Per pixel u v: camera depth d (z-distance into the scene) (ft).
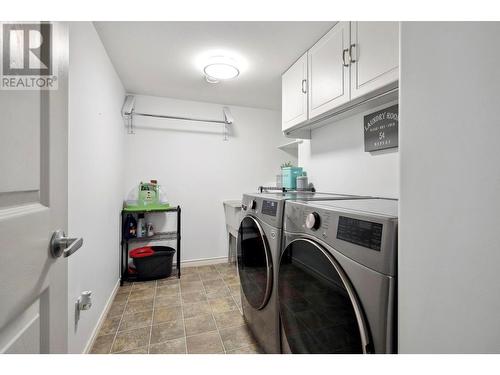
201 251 10.33
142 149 9.45
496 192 1.16
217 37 5.59
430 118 1.47
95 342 5.19
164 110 9.76
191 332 5.56
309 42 5.70
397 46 3.51
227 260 10.68
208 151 10.46
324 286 2.83
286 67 6.98
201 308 6.66
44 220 1.87
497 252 1.15
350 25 4.44
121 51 6.23
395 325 2.06
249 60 6.58
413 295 1.58
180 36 5.56
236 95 9.54
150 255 8.48
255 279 4.91
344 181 5.94
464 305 1.29
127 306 6.76
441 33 1.42
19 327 1.61
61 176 2.18
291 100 6.75
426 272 1.49
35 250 1.74
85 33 4.67
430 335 1.46
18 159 1.59
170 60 6.71
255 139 11.26
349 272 2.46
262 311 4.66
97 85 5.44
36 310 1.84
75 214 4.21
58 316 2.12
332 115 5.51
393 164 4.71
